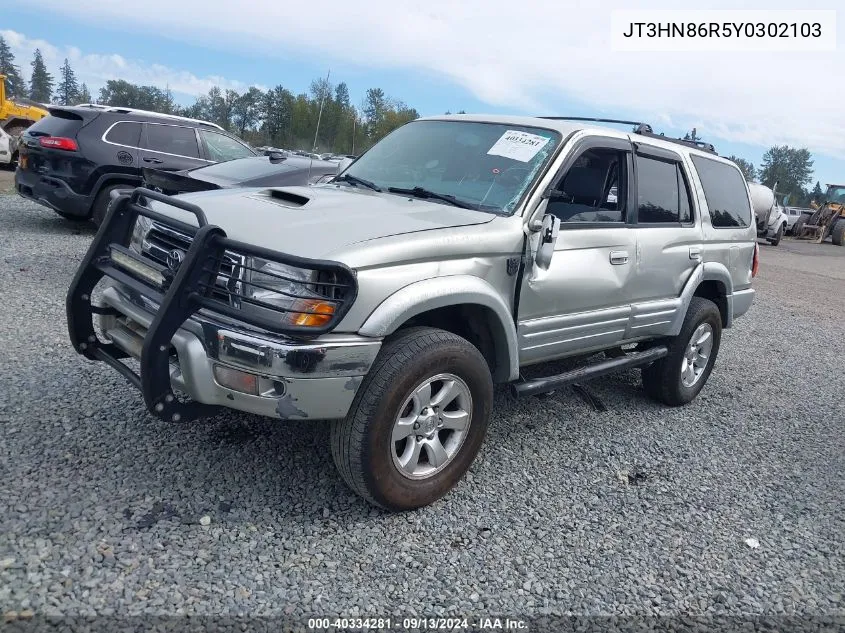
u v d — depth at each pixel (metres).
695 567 3.24
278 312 2.85
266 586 2.69
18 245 8.32
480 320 3.59
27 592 2.46
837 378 7.17
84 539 2.80
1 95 20.00
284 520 3.14
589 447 4.45
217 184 7.01
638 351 5.05
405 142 4.55
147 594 2.55
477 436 3.53
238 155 10.38
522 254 3.63
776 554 3.45
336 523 3.17
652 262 4.65
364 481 3.09
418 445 3.29
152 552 2.78
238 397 2.88
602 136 4.27
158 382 2.89
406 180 4.16
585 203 4.32
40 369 4.47
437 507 3.45
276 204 3.51
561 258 3.94
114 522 2.94
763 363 7.44
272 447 3.78
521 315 3.74
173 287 2.81
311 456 3.73
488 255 3.46
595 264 4.16
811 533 3.71
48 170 8.94
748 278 6.00
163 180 6.30
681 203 5.05
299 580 2.76
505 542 3.22
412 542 3.12
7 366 4.46
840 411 6.00
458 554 3.08
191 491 3.26
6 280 6.64
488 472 3.91
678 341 5.18
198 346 2.91
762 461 4.62
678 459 4.46
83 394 4.16
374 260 2.94
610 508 3.69
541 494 3.74
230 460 3.59
